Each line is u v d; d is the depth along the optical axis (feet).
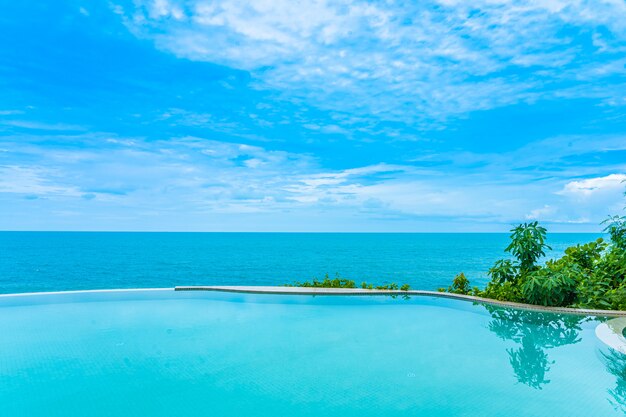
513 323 21.88
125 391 13.67
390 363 16.11
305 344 18.51
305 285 31.96
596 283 24.61
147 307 25.49
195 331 20.54
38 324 21.44
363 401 12.94
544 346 17.99
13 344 18.20
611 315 22.06
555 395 13.15
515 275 26.09
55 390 13.71
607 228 27.96
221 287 29.32
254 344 18.53
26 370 15.33
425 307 25.79
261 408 12.54
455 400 12.96
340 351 17.62
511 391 13.47
